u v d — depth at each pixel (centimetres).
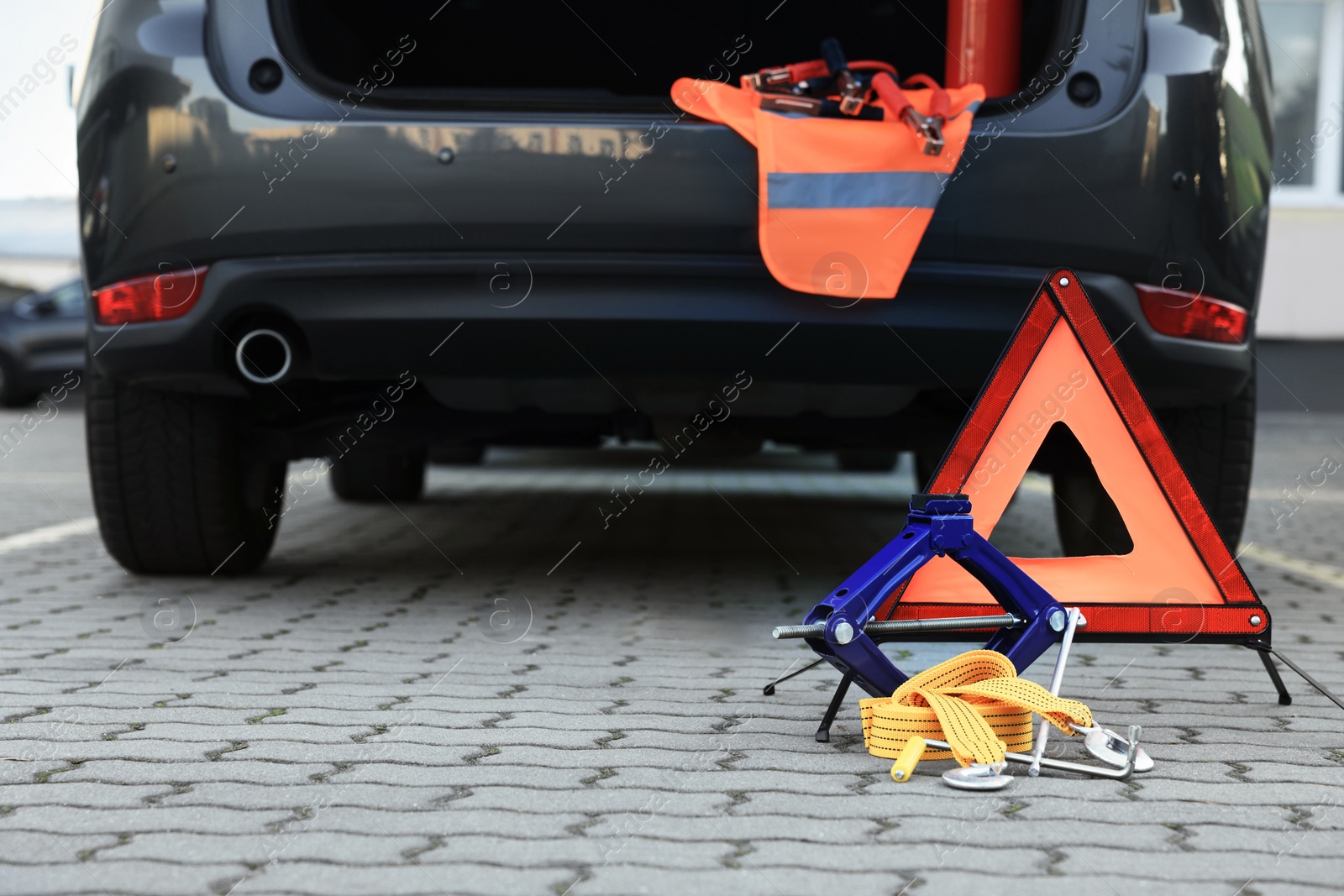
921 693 221
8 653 307
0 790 200
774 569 471
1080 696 274
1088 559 267
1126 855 175
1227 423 370
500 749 227
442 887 161
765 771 215
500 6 430
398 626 347
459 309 313
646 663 305
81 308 1773
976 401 264
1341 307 1588
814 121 306
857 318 310
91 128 332
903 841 179
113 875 163
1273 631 354
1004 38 354
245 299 319
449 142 310
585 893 159
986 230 311
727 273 309
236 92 318
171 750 224
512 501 731
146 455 376
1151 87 319
